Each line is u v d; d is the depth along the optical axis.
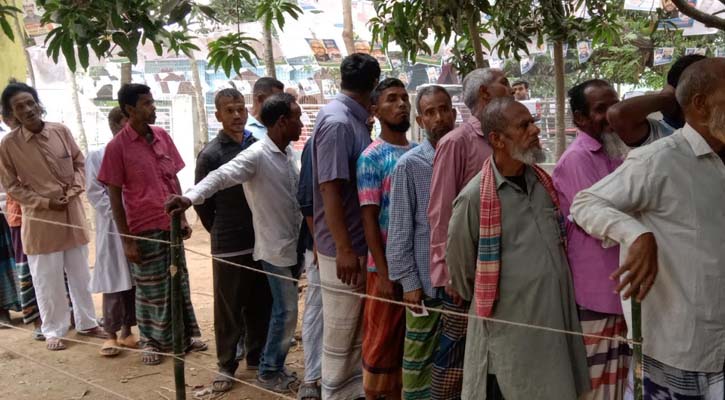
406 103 3.34
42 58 10.34
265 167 4.08
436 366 3.06
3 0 3.92
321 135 3.36
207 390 4.34
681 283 2.34
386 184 3.29
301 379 4.47
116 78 15.12
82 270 5.51
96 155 5.10
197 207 4.32
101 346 5.12
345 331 3.59
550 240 2.66
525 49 5.36
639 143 2.86
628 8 7.46
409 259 3.15
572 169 2.84
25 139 5.23
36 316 5.72
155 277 4.80
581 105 2.89
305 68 14.10
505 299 2.63
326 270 3.57
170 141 5.07
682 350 2.34
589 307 2.71
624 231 2.24
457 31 4.57
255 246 4.18
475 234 2.67
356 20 10.59
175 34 3.41
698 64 2.33
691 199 2.32
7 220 5.66
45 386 4.56
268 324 4.57
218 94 4.48
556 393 2.56
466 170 2.97
